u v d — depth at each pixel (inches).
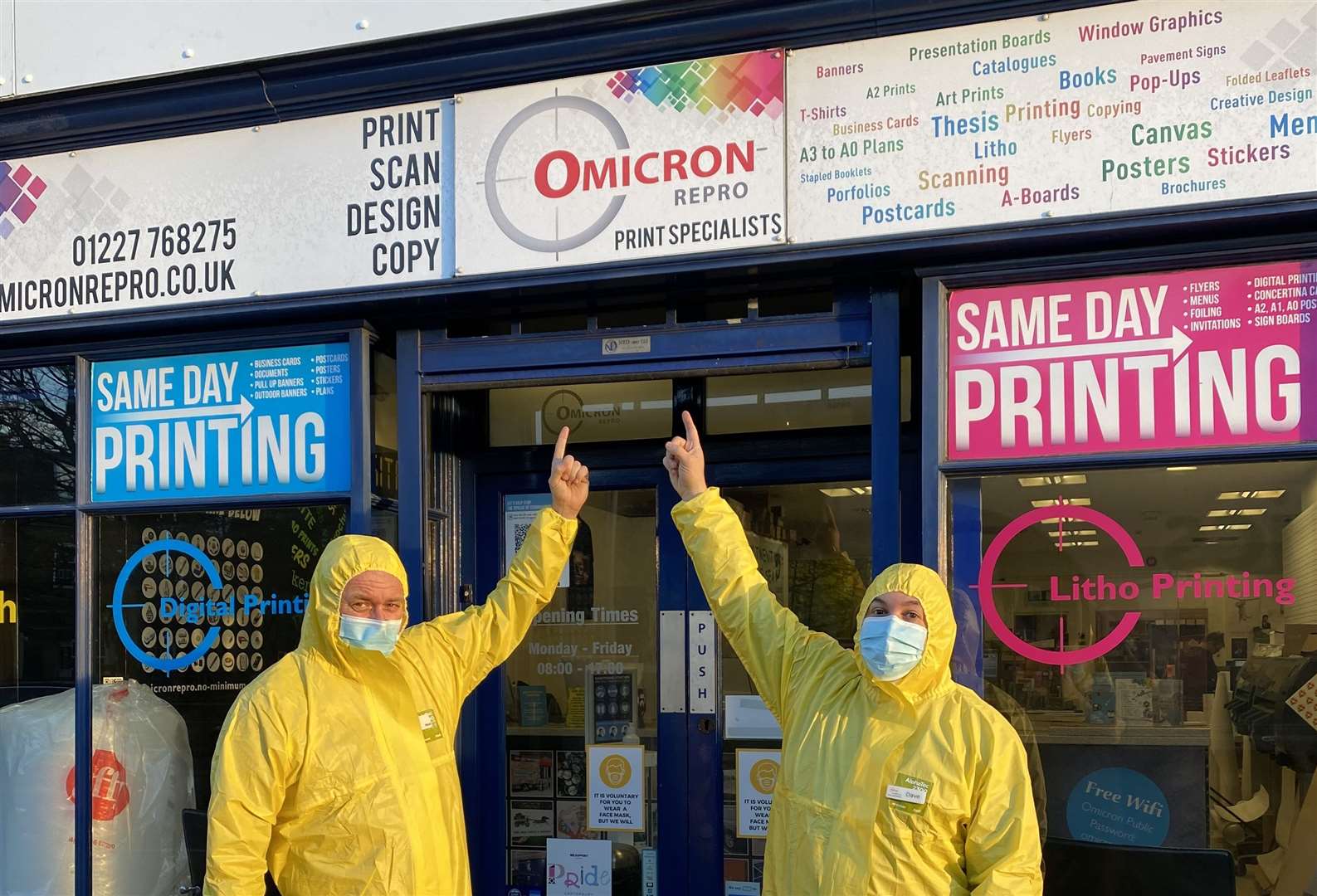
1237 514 132.8
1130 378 135.0
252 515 169.3
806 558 167.6
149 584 173.3
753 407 170.7
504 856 177.8
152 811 171.3
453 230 154.3
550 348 156.4
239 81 160.1
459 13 150.6
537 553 134.2
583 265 149.0
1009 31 134.9
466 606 179.5
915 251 137.6
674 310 152.4
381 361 167.0
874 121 139.2
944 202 136.7
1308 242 129.0
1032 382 137.9
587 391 178.2
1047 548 137.9
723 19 142.6
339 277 158.6
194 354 170.9
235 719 114.4
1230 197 128.0
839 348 145.9
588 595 177.3
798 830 105.7
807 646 116.1
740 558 121.3
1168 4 130.2
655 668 174.1
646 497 175.8
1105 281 136.1
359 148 158.2
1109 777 136.3
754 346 148.6
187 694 171.3
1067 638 137.6
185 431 171.0
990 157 135.4
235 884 110.3
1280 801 132.0
